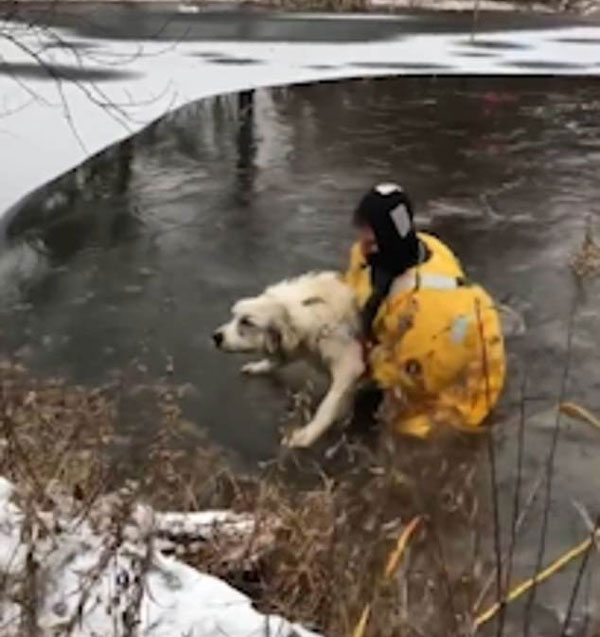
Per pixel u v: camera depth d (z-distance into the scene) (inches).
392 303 145.7
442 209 245.0
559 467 139.7
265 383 161.6
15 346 172.7
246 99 339.3
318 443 144.8
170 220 233.1
